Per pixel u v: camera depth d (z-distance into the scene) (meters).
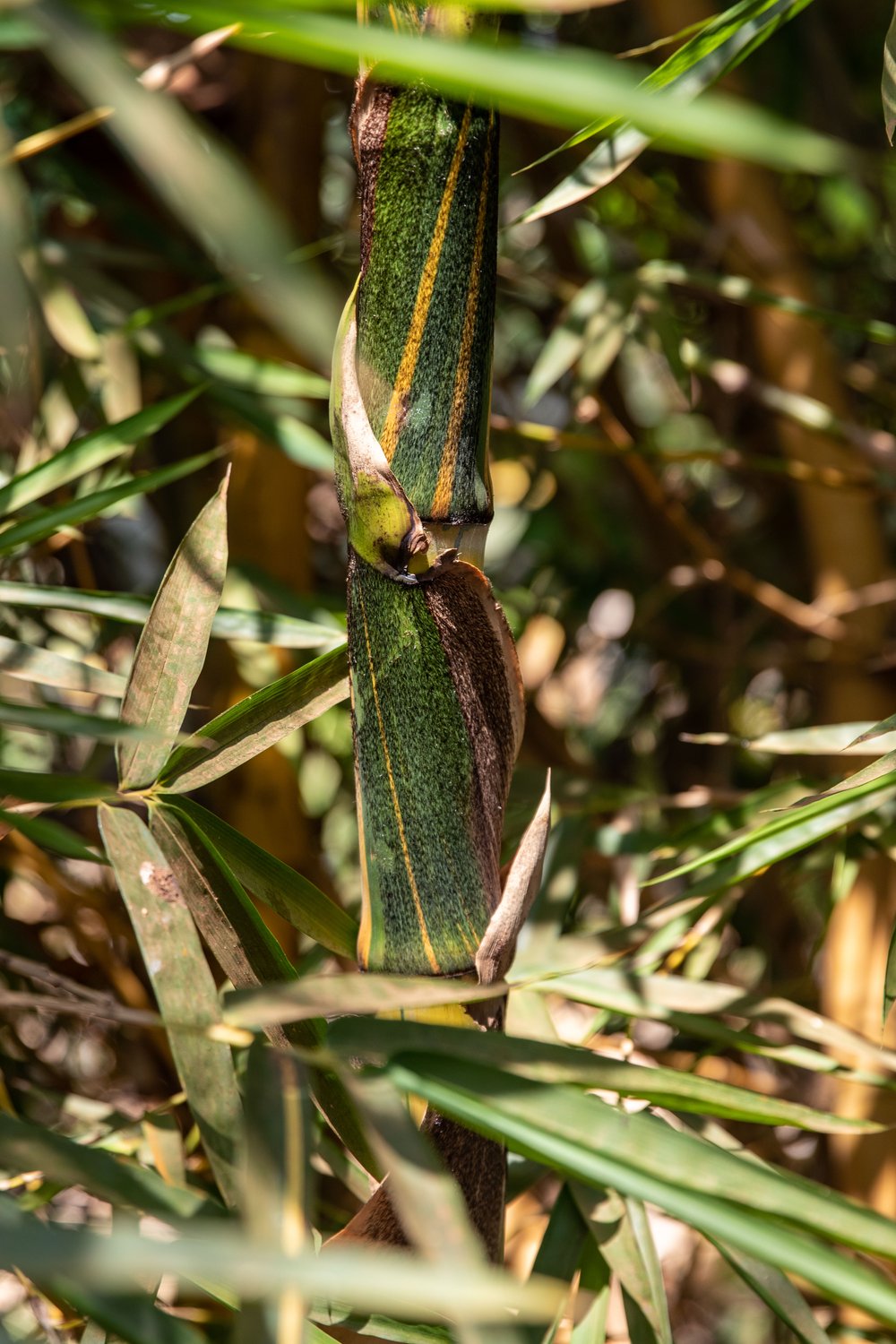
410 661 1.09
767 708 2.74
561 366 1.74
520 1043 1.04
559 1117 0.99
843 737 1.37
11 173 0.88
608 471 2.63
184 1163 1.36
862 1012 1.72
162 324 1.71
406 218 1.08
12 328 0.85
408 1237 1.06
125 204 1.96
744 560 2.68
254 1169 0.95
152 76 1.29
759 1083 2.06
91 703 1.76
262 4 0.89
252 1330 0.93
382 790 1.10
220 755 1.15
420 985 1.00
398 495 1.07
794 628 2.52
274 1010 0.97
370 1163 1.10
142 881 1.10
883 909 1.75
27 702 1.67
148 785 1.14
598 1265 1.20
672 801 1.61
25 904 2.14
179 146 0.84
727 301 2.50
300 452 1.57
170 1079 1.77
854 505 2.03
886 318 2.79
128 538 2.23
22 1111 1.62
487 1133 1.03
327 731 2.33
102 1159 0.99
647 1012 1.29
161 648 1.14
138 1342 0.94
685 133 0.80
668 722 2.73
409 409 1.08
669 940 1.42
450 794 1.09
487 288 1.09
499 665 1.10
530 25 2.37
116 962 1.64
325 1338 1.07
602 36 2.52
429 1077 1.00
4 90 1.97
